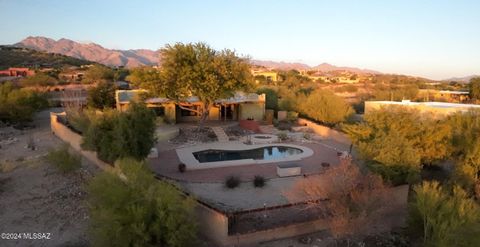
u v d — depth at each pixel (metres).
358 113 50.19
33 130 32.38
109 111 21.28
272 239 12.54
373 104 38.50
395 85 97.69
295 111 41.94
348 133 20.81
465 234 10.84
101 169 19.83
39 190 16.72
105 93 40.78
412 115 20.25
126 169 12.41
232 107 39.75
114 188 11.12
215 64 29.22
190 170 20.42
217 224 12.17
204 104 31.83
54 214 14.33
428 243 11.53
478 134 18.44
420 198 12.57
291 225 12.84
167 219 10.52
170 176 19.20
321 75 180.38
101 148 19.08
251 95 39.62
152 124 19.56
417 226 12.95
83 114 26.83
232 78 29.95
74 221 13.77
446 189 15.33
